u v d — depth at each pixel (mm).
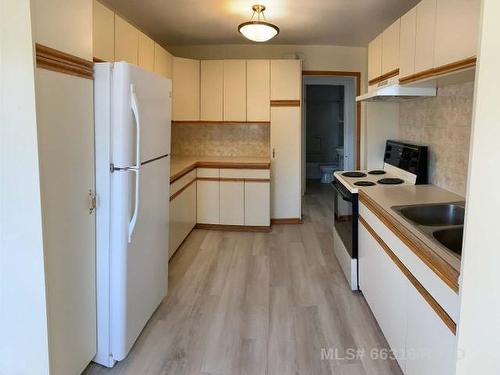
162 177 2559
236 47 5109
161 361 2143
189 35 4547
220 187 4758
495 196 910
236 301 2859
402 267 1886
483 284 954
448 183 2826
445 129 2859
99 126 1934
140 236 2230
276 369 2078
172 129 5367
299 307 2766
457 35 1982
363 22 3986
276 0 3318
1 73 1459
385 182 3221
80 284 1870
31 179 1502
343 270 3350
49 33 1548
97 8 2463
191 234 4594
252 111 4875
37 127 1480
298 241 4336
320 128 8930
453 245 1860
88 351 1982
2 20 1431
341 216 3398
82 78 1816
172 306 2770
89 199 1919
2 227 1534
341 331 2445
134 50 3178
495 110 900
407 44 2648
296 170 4988
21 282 1564
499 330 925
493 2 889
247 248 4094
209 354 2209
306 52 5105
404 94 2891
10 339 1602
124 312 2059
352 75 5164
